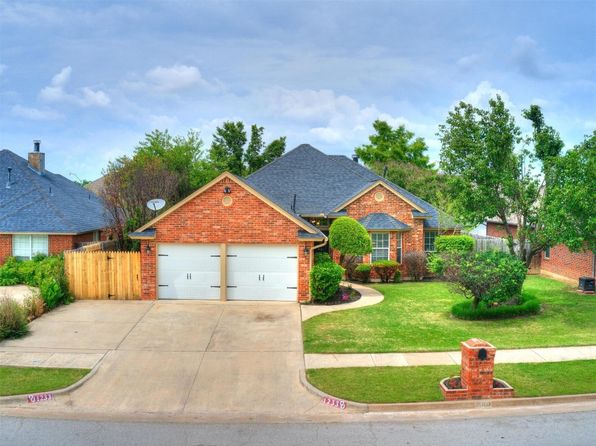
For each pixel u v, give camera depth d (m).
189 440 9.72
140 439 9.76
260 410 11.06
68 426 10.31
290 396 11.74
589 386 11.77
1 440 9.68
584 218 16.62
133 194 26.91
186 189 36.41
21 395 11.52
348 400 11.19
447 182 20.00
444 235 28.17
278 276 20.38
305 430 10.11
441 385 11.59
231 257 20.34
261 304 19.97
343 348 14.72
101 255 20.39
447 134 20.03
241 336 15.98
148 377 12.85
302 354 14.35
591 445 9.34
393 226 26.11
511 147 19.28
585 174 16.72
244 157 50.03
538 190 19.33
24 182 28.64
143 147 39.12
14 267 23.86
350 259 26.00
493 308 17.98
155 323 17.30
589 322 17.36
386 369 13.01
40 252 25.30
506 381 12.05
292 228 20.16
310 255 20.30
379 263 25.78
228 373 13.09
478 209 19.48
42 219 25.61
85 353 14.42
